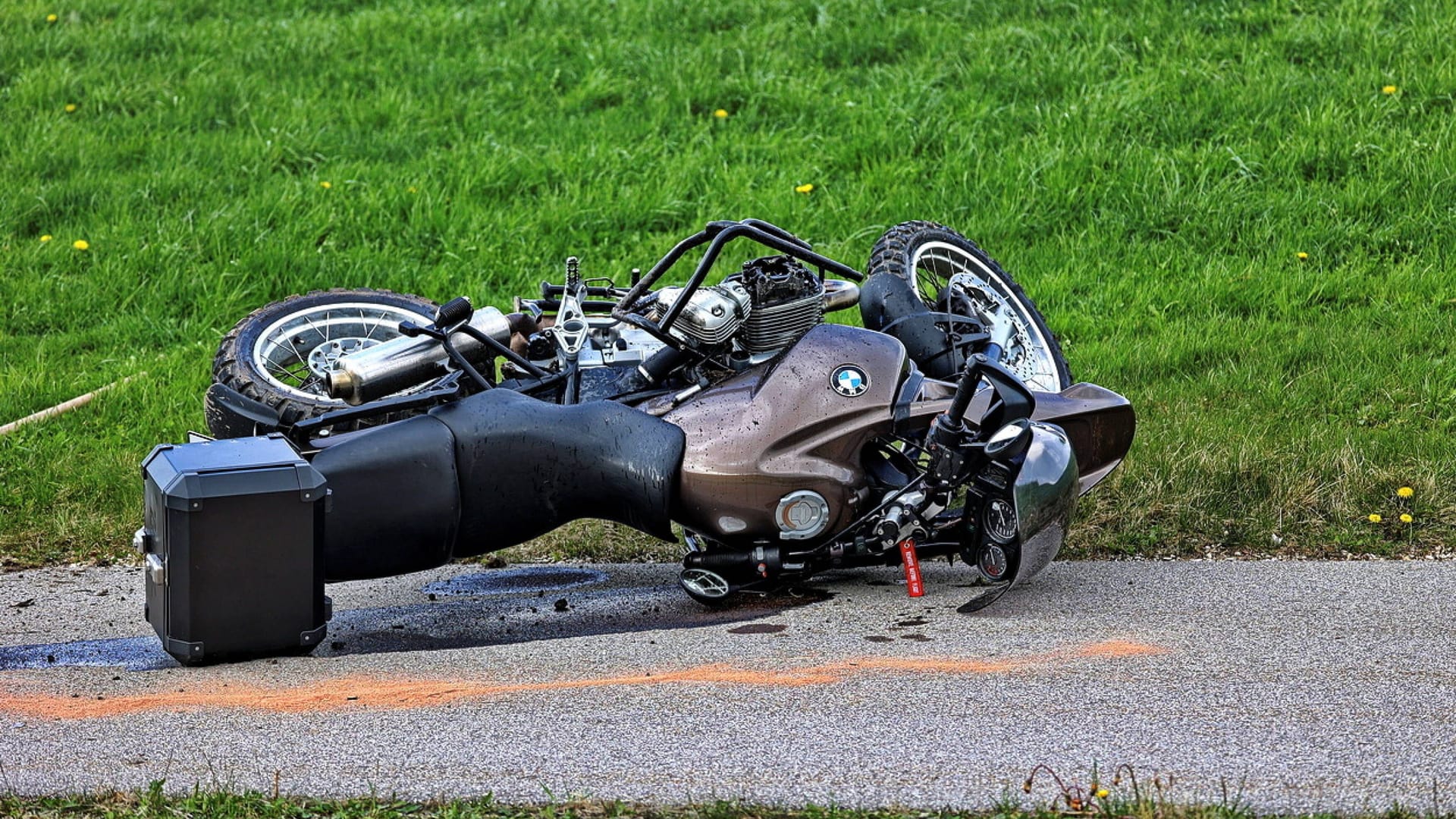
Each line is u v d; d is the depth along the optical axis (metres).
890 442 17.77
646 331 18.06
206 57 44.56
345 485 15.95
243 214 34.66
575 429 16.53
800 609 17.16
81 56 44.97
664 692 14.01
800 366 17.25
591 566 19.98
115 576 19.42
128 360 29.02
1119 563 19.03
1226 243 32.66
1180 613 16.50
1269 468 21.11
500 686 14.36
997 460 16.33
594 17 46.84
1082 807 11.29
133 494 22.17
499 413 16.52
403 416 18.73
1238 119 36.97
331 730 13.22
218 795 11.69
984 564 16.81
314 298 21.78
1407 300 29.30
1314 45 40.47
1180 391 25.22
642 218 34.56
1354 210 33.28
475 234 33.75
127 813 11.50
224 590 15.02
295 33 45.97
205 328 30.80
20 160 37.50
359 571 16.17
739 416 16.91
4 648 16.47
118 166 37.97
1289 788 11.71
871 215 34.06
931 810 11.46
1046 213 34.06
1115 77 39.69
